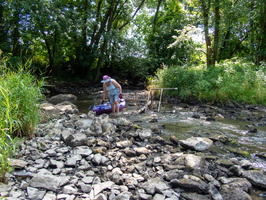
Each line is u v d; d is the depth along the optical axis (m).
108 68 23.78
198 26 15.80
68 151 3.85
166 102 10.93
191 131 5.61
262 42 14.48
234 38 18.84
